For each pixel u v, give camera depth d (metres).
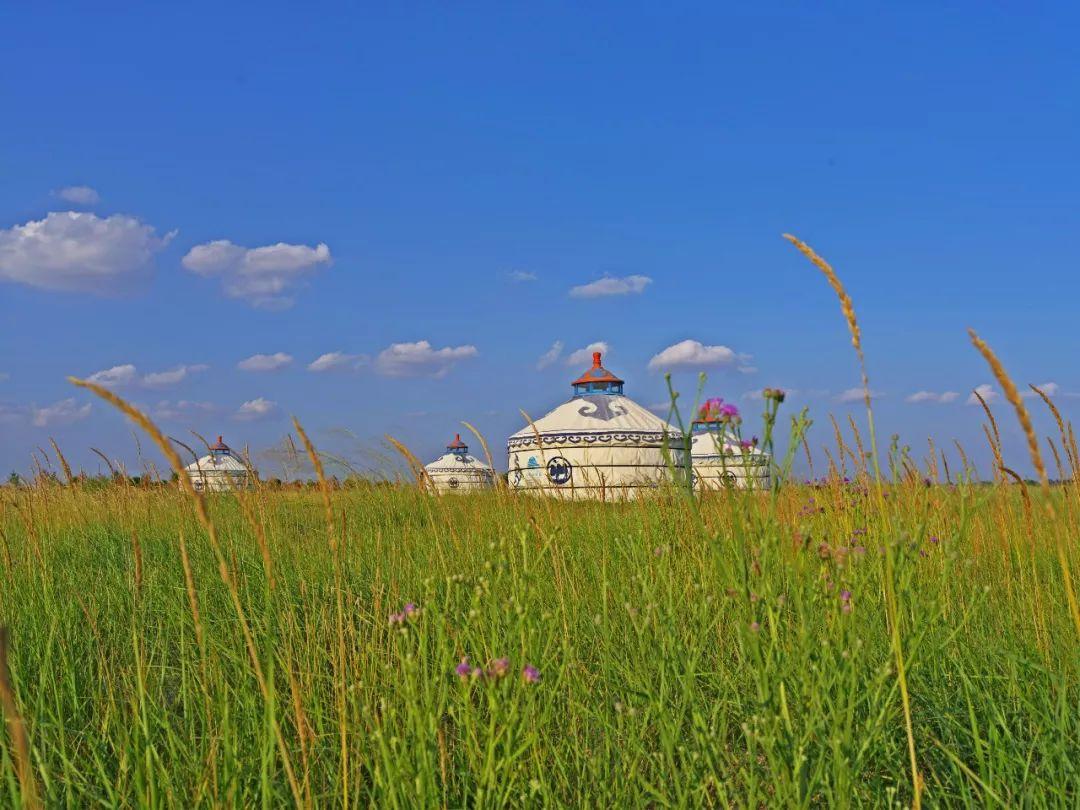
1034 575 4.31
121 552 8.34
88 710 4.37
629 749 3.43
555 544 5.18
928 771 3.68
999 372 2.10
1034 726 3.61
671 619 3.57
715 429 2.95
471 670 2.89
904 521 4.21
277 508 8.09
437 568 5.80
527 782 3.20
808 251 2.68
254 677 4.31
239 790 3.25
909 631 3.38
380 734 2.85
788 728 2.79
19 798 2.69
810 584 3.21
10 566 5.95
